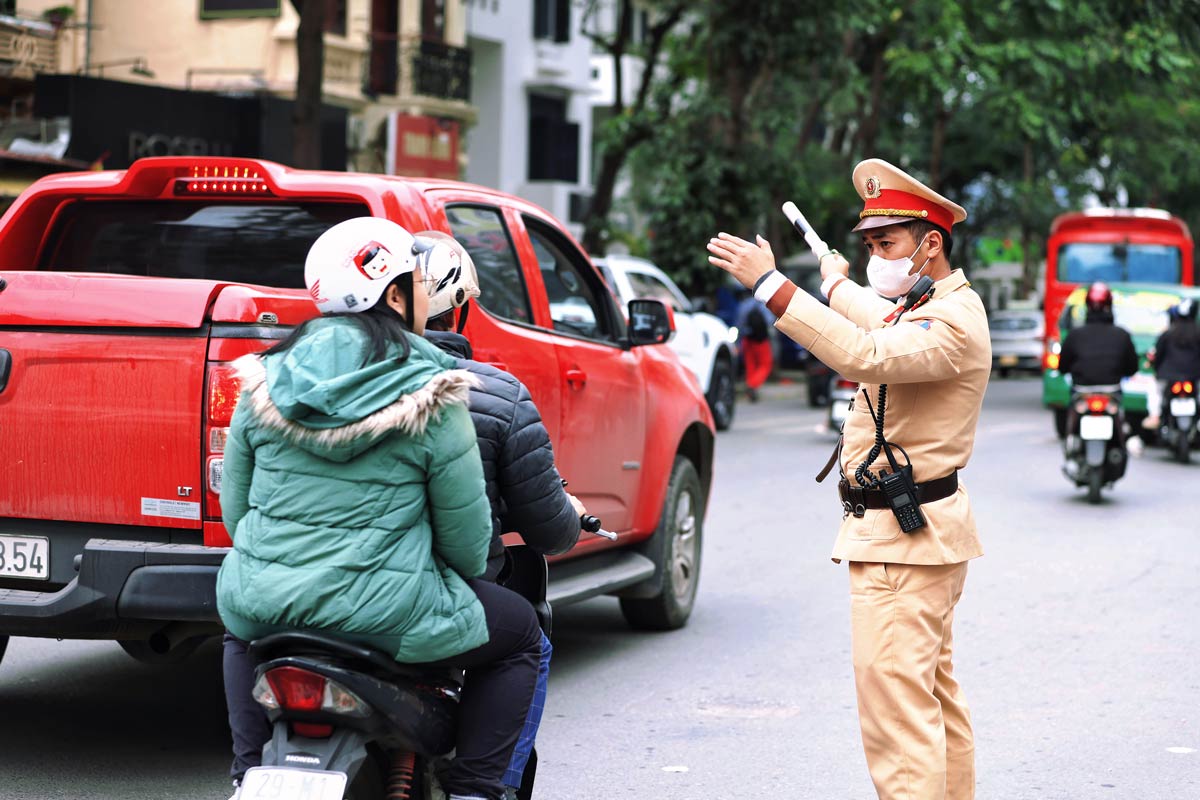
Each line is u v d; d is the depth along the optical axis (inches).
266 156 1772.9
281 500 258.8
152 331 385.7
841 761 437.7
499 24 2778.1
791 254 2819.9
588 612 675.4
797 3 1927.9
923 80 2308.1
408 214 448.8
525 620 295.3
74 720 475.8
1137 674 542.3
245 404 263.6
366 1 2062.0
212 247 469.1
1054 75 2009.1
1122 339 1030.4
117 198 475.2
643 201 2506.2
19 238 474.6
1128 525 927.7
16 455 398.9
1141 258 2112.5
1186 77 1962.4
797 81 2261.3
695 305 1517.0
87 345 391.5
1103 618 643.5
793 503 1023.6
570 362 524.1
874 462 317.1
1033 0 1889.8
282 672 253.1
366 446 255.8
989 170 3705.7
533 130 2930.6
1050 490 1106.1
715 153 2020.2
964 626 627.2
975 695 513.0
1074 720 480.4
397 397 257.3
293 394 255.1
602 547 573.3
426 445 260.1
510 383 311.4
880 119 2915.8
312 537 257.1
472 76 2615.7
